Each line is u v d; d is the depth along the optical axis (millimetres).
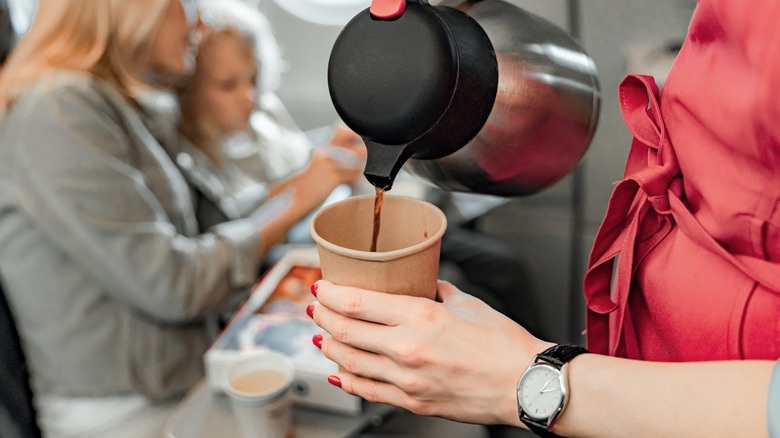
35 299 1163
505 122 474
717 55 444
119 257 1109
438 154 479
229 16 1467
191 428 902
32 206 1093
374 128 431
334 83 436
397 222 526
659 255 518
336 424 921
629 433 442
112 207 1105
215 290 1214
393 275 472
